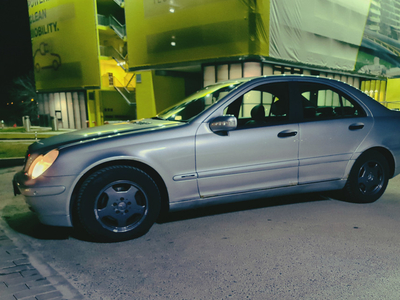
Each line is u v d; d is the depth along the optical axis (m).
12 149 10.88
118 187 2.95
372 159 3.86
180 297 2.05
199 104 3.63
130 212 2.98
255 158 3.31
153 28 17.92
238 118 3.53
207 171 3.16
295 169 3.49
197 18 15.87
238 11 14.34
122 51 29.20
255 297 2.03
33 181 2.80
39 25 26.91
